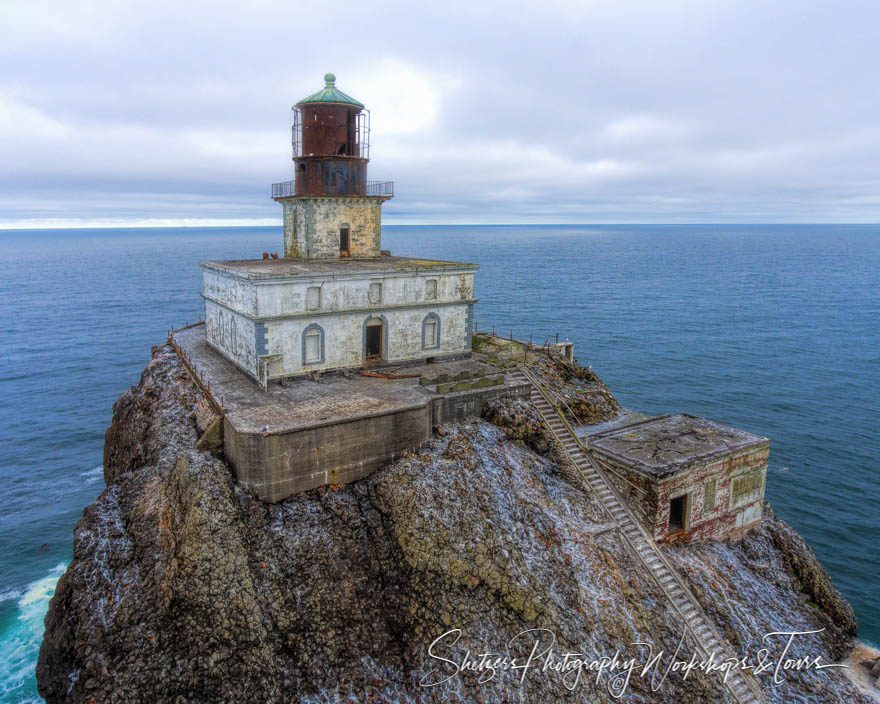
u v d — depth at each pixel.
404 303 39.31
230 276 37.38
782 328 103.56
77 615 26.19
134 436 39.03
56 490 49.16
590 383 44.91
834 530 42.31
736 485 33.81
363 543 27.97
